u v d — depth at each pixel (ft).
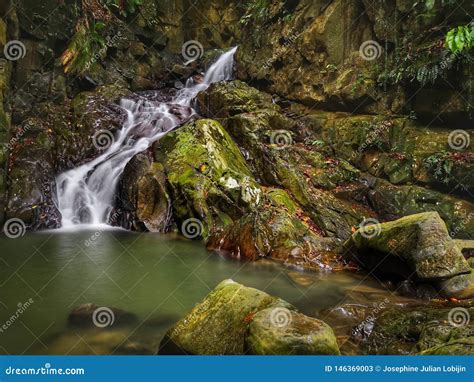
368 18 24.76
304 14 28.91
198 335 9.47
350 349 10.07
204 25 40.70
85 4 28.45
